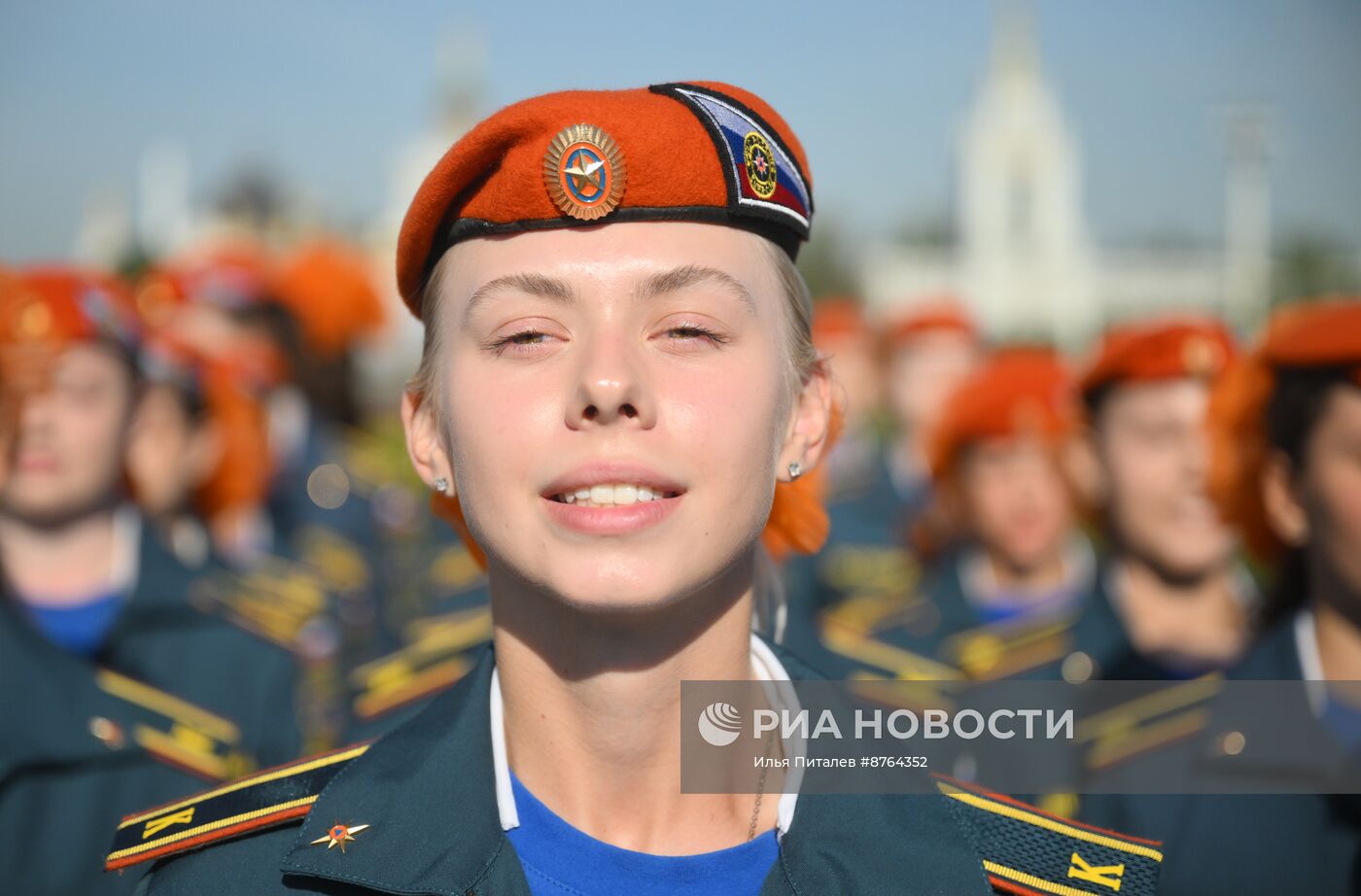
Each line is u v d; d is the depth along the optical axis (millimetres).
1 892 3086
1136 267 51312
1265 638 3039
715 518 1710
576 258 1724
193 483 4844
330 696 4820
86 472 3648
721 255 1762
